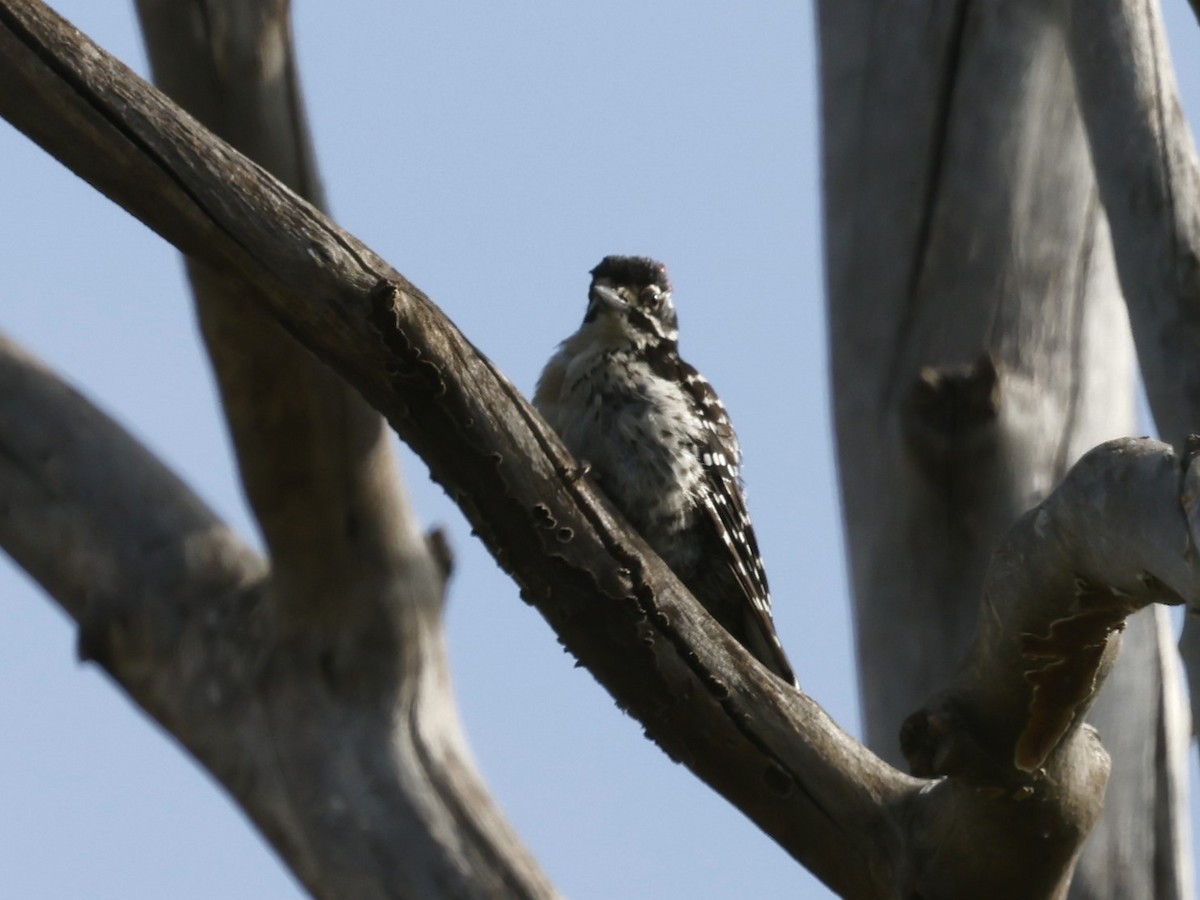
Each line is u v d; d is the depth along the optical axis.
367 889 11.24
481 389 7.86
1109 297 10.52
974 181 10.61
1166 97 9.37
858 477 10.53
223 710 11.76
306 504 11.31
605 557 8.04
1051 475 10.20
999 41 10.72
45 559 12.30
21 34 7.41
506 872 11.28
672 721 8.14
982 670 7.34
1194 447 6.11
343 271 7.60
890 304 10.65
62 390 12.73
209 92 10.70
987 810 7.62
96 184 7.61
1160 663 9.86
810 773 8.04
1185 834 9.73
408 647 11.73
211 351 10.78
